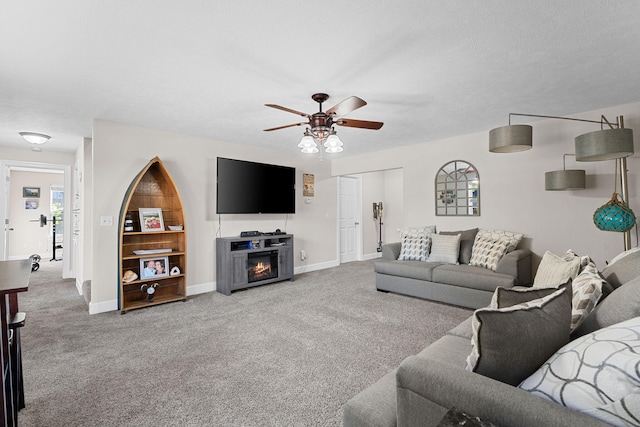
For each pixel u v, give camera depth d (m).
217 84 2.58
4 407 1.22
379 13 1.70
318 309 3.51
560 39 1.97
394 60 2.22
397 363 2.26
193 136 4.31
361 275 5.40
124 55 2.12
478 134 4.27
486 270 3.46
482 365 0.92
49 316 3.35
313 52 2.11
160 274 3.80
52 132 3.99
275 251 4.79
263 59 2.19
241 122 3.65
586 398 0.75
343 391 1.92
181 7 1.63
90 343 2.64
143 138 3.86
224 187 4.46
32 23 1.75
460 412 0.82
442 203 4.63
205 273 4.41
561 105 3.21
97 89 2.68
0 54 2.08
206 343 2.62
